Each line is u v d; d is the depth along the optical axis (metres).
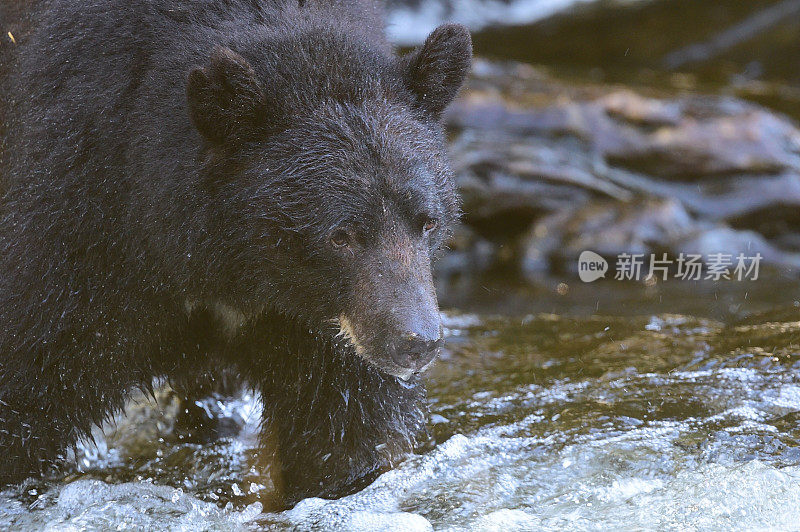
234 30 9.39
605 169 20.53
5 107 10.60
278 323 9.89
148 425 12.14
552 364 13.14
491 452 10.83
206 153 8.85
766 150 20.50
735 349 13.08
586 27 26.17
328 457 10.26
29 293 9.44
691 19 26.17
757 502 9.39
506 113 20.78
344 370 9.88
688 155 20.44
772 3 26.08
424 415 10.73
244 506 10.21
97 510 9.84
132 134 9.21
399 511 9.77
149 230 9.18
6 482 9.97
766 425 11.00
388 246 8.60
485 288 18.27
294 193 8.67
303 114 8.81
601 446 10.78
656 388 12.09
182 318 10.02
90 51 9.65
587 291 17.73
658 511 9.38
